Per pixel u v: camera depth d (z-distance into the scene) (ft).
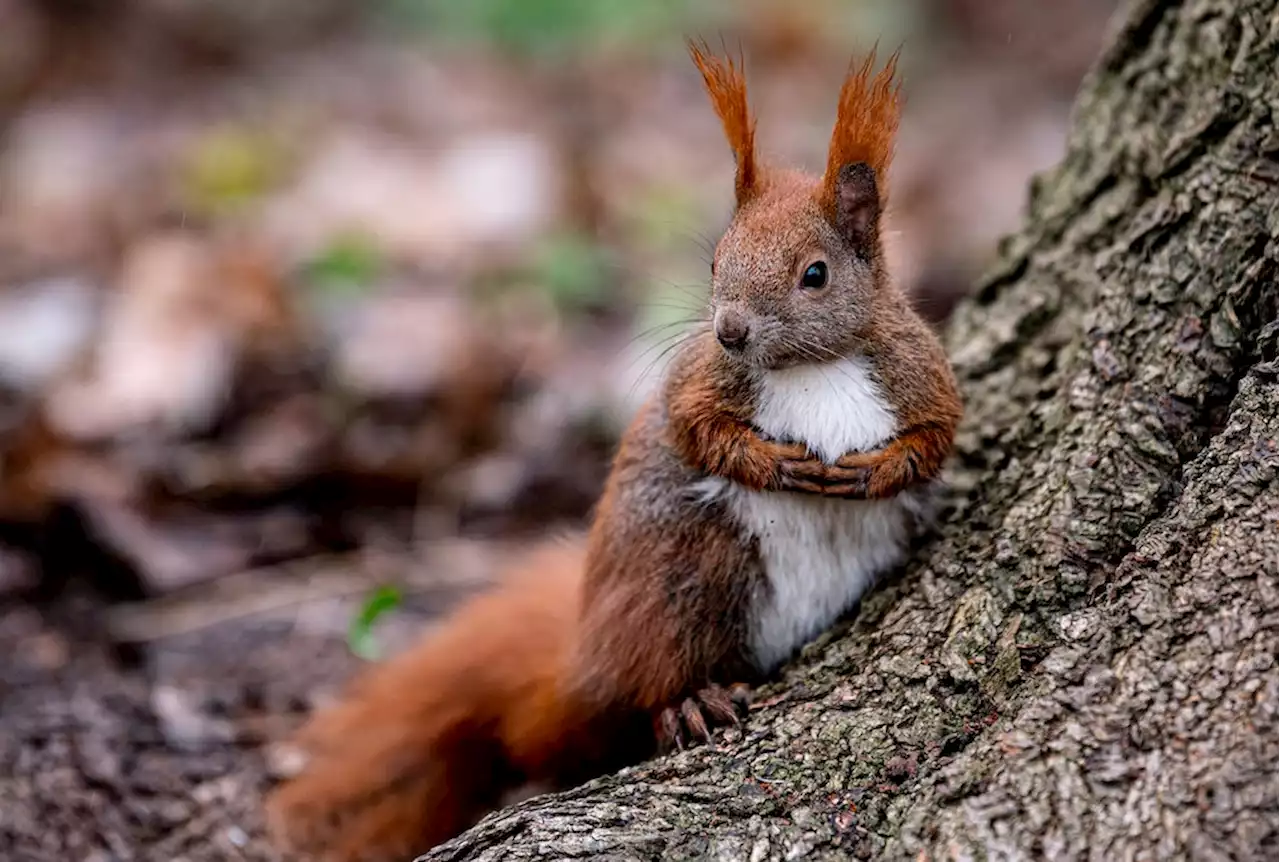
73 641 33.65
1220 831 16.37
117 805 27.53
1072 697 18.22
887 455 21.91
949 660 20.26
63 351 45.14
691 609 22.84
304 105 63.00
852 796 19.25
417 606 35.58
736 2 66.18
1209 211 22.07
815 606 23.00
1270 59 22.02
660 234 50.83
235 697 31.27
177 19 69.00
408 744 26.55
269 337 45.62
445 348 44.19
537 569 27.37
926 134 59.26
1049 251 25.93
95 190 55.93
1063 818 17.30
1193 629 18.08
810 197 22.34
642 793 19.89
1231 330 21.12
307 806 26.76
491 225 51.75
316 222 52.37
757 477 21.89
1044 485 21.61
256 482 39.24
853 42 65.05
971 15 68.18
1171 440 20.99
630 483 23.32
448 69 65.92
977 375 25.61
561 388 42.39
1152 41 25.32
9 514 36.22
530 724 25.11
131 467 39.37
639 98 63.16
